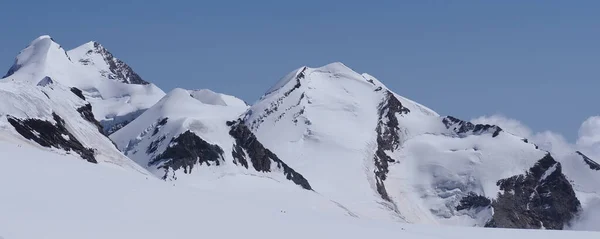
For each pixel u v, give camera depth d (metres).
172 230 58.31
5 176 65.44
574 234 100.06
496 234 94.56
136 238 54.50
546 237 95.31
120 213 60.72
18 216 54.50
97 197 64.38
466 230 94.12
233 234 60.16
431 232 87.44
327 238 64.44
